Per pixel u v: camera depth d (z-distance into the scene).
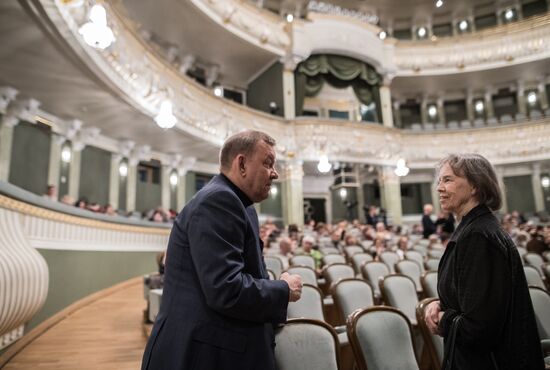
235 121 6.99
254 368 0.77
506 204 9.78
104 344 2.24
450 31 10.97
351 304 2.01
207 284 0.74
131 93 4.57
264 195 0.92
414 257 3.97
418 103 11.21
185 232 0.83
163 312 0.81
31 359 1.98
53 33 3.26
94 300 3.55
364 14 10.34
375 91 9.53
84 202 4.70
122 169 6.39
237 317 0.76
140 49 4.73
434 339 1.23
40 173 4.92
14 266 1.84
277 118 7.88
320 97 9.66
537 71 9.91
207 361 0.74
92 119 5.30
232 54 8.31
